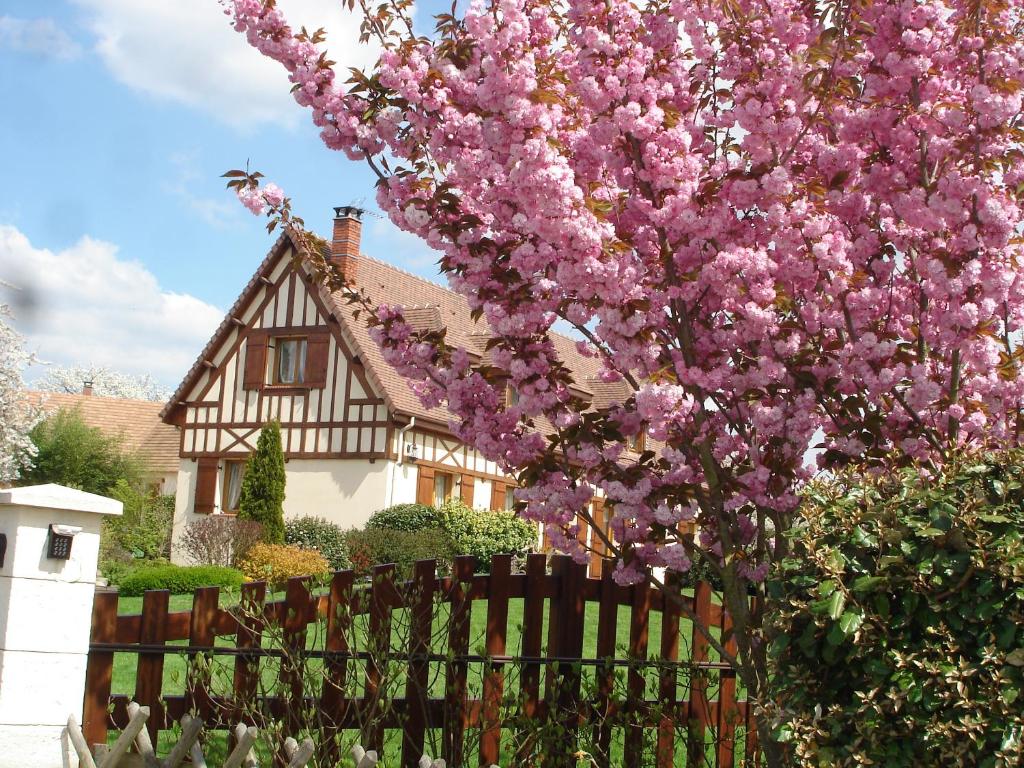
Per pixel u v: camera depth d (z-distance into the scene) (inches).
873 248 197.2
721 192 181.8
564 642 205.5
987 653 125.0
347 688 187.0
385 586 191.5
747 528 195.6
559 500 188.4
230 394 987.9
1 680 161.5
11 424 882.8
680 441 187.3
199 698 181.5
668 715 212.1
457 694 190.7
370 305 213.0
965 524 130.9
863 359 187.8
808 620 141.9
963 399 194.9
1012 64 179.9
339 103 193.5
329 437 930.1
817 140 199.2
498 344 189.8
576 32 182.7
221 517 875.4
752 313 180.2
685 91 198.1
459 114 183.6
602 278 167.0
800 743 133.0
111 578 751.1
